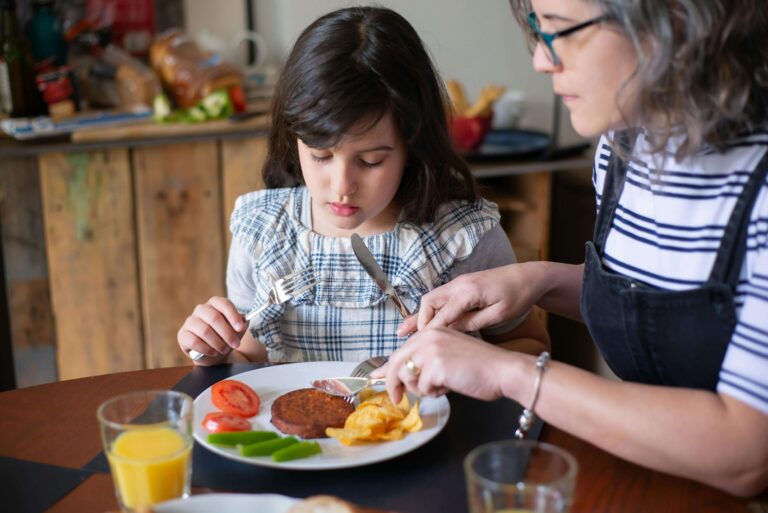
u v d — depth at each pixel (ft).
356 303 4.58
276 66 8.95
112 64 8.15
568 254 8.91
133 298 7.79
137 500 2.81
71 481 3.15
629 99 3.00
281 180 4.93
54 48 7.96
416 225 4.66
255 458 3.18
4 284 7.66
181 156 7.51
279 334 4.59
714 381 3.33
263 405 3.66
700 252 3.25
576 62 3.04
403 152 4.25
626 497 3.05
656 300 3.33
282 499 2.60
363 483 3.12
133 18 8.48
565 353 9.11
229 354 4.52
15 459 3.31
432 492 3.06
